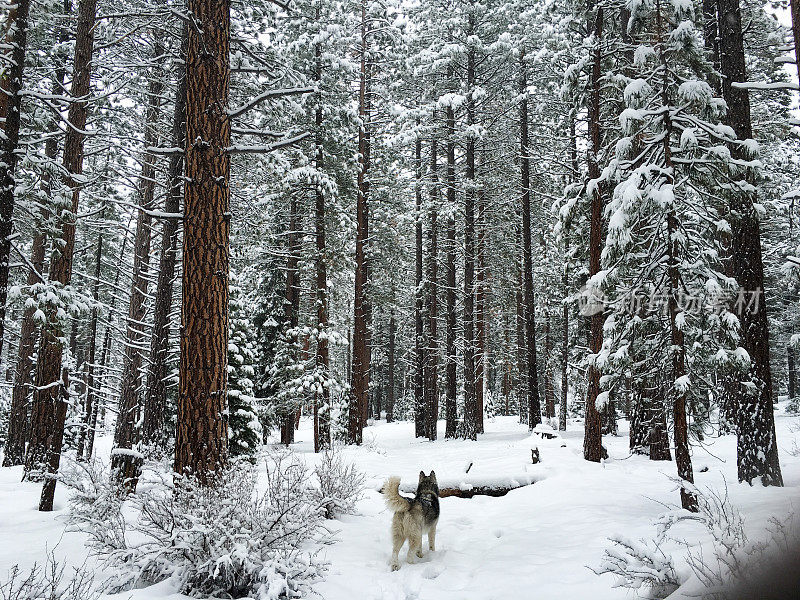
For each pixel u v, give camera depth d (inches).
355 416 792.9
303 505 233.3
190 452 242.7
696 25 479.2
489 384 1606.8
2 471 558.3
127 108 487.5
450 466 518.9
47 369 371.6
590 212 563.5
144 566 197.5
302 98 731.4
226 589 197.3
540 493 391.9
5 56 289.4
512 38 872.3
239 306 667.4
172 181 430.9
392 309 1159.6
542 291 1138.7
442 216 884.0
